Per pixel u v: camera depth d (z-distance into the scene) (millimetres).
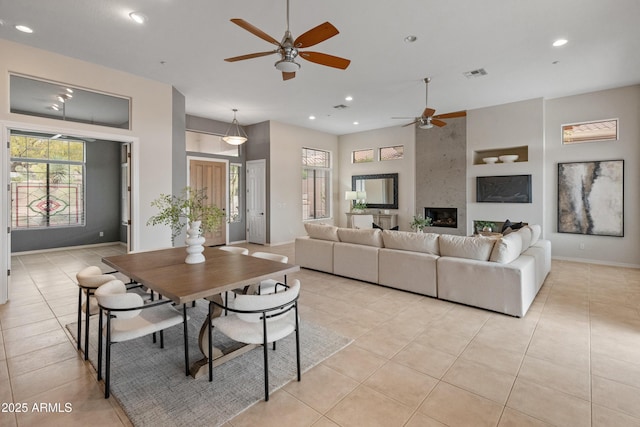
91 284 2279
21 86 3814
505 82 5109
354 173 9195
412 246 3977
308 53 2676
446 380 2135
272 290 2904
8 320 3121
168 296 1826
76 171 7465
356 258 4465
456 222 7156
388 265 4133
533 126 6035
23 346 2594
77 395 1973
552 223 6023
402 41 3758
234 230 8055
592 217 5637
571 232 5824
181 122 5484
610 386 2055
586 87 5359
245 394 1979
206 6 3047
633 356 2432
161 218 2877
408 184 8016
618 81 5086
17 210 6684
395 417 1782
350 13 3186
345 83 5137
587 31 3531
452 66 4484
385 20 3312
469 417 1779
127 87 4625
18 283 4438
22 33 3512
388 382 2115
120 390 2012
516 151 6574
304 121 7762
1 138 3584
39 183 6957
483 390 2023
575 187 5766
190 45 3828
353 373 2221
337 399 1940
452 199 7145
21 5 2998
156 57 4141
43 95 3986
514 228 5613
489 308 3336
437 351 2527
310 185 8836
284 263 2758
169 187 5098
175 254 3049
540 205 6031
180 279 2113
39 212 6965
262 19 3293
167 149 5078
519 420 1753
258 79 4938
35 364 2326
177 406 1863
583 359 2393
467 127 6852
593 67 4523
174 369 2268
